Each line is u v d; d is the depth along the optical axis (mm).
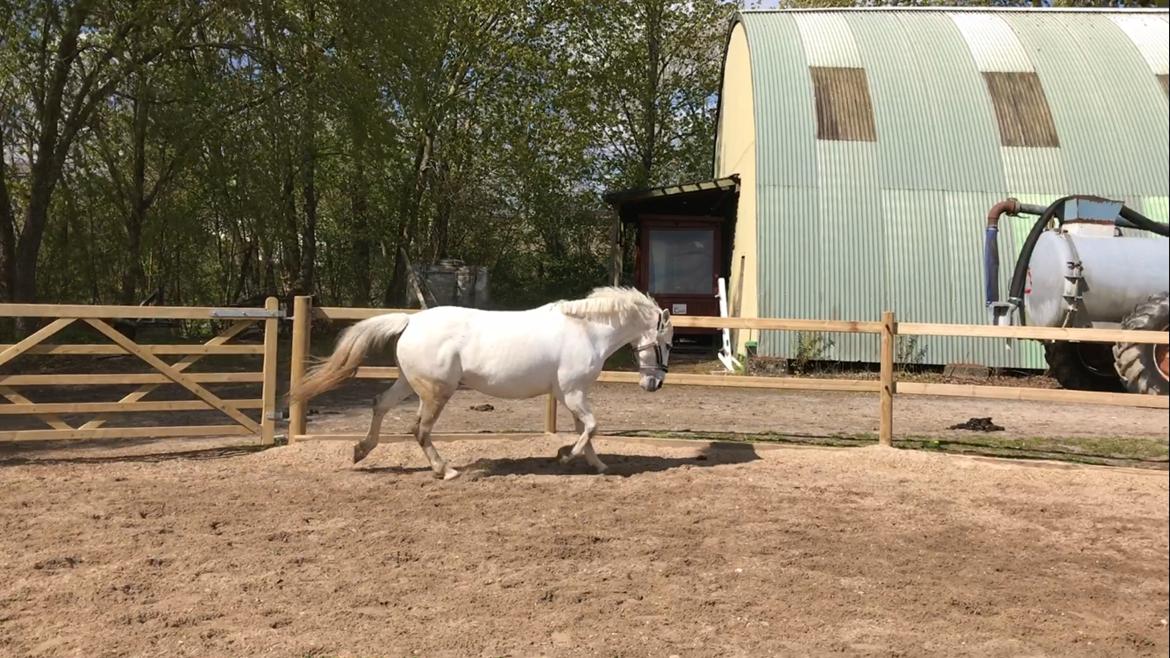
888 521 6559
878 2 29188
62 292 19266
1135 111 16688
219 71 17031
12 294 16406
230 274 27625
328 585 5062
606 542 5918
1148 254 11227
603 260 31812
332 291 29547
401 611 4688
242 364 16000
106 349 8211
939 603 4906
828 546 5918
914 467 8305
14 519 6281
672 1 29688
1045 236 11930
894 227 15859
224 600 4816
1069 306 11266
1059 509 6973
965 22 19156
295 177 19531
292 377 8961
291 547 5742
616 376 8852
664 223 20328
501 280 31422
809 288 15617
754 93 17203
